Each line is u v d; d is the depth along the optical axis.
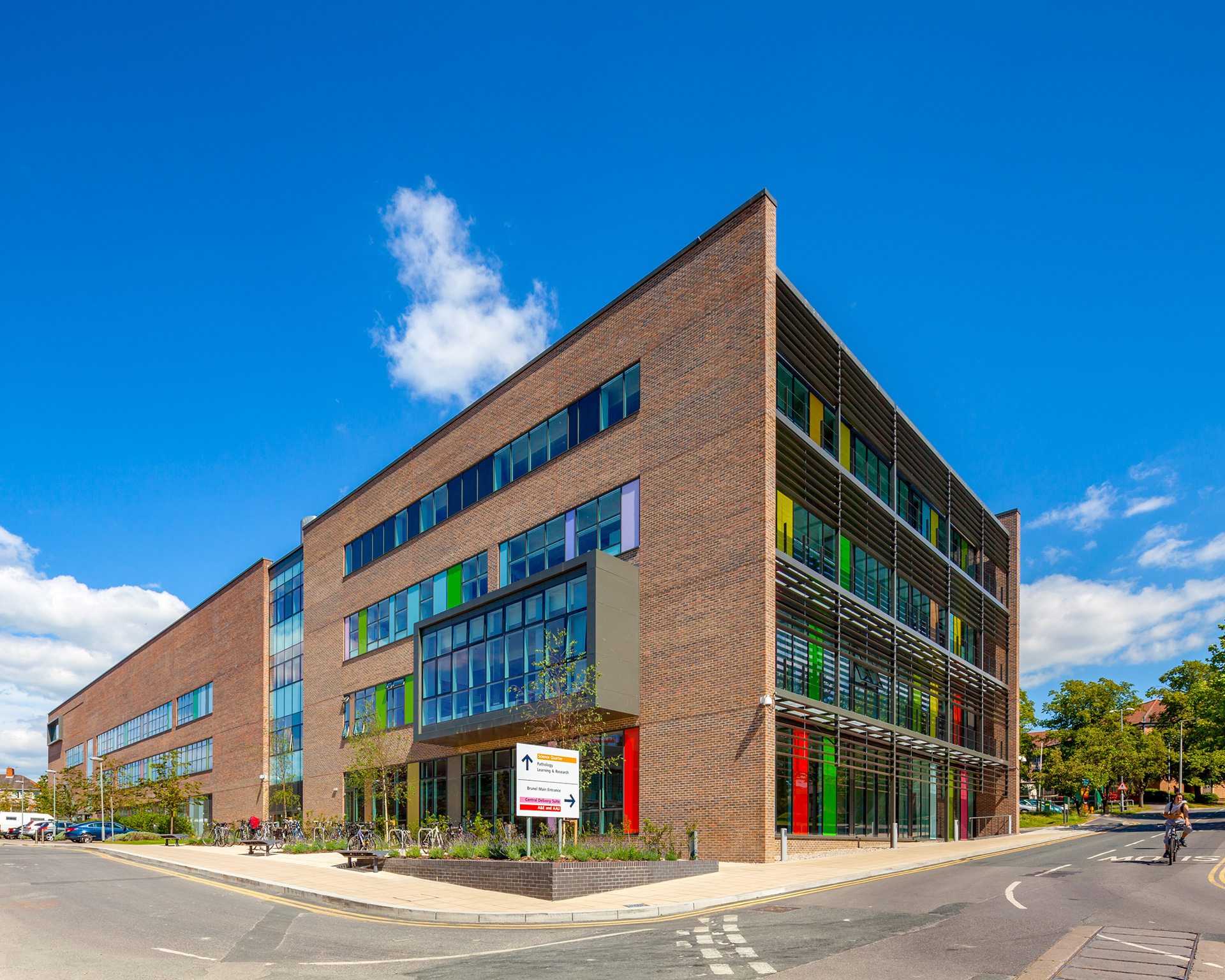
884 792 31.23
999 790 43.53
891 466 34.88
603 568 26.42
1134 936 11.27
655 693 26.44
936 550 37.22
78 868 27.03
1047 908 13.98
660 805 25.58
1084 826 47.41
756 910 15.11
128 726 71.88
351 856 24.23
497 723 28.80
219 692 55.75
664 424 27.84
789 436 26.59
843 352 30.72
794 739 25.34
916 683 34.72
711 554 25.66
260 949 12.48
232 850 34.81
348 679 42.81
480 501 35.47
